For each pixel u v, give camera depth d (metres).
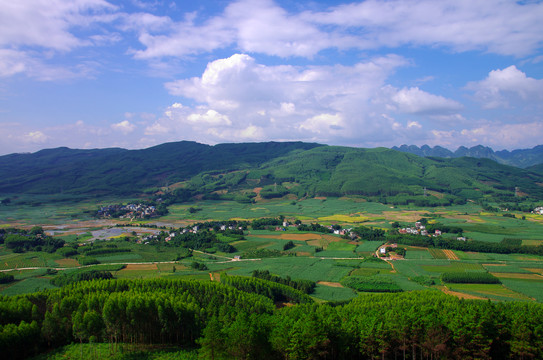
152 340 119.25
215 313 125.62
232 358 96.06
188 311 121.69
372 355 99.50
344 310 120.31
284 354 97.19
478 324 95.81
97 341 115.56
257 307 129.50
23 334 103.56
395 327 99.31
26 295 127.81
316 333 94.50
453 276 181.88
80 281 161.62
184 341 120.19
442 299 136.12
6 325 103.75
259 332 98.06
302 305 128.88
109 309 111.94
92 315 111.56
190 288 146.12
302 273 199.62
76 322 109.69
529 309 113.25
